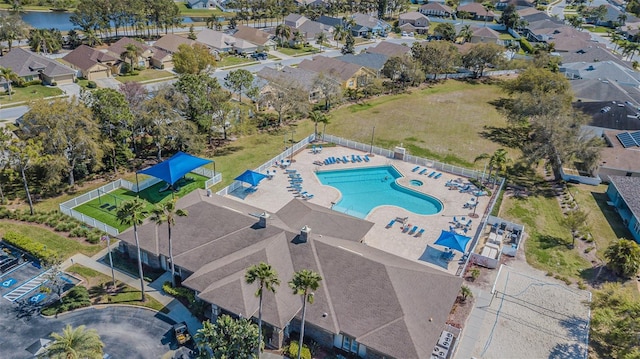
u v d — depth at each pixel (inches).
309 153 3316.9
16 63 4404.5
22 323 1732.3
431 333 1609.3
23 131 2566.4
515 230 2463.1
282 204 2608.3
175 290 1893.5
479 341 1752.0
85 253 2143.2
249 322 1612.9
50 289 1879.9
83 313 1795.0
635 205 2536.9
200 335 1561.3
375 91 4586.6
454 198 2775.6
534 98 3627.0
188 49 4741.6
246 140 3484.3
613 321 1691.7
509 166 3228.3
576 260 2263.8
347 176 3058.6
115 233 2261.3
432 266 2150.6
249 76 3735.2
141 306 1841.8
